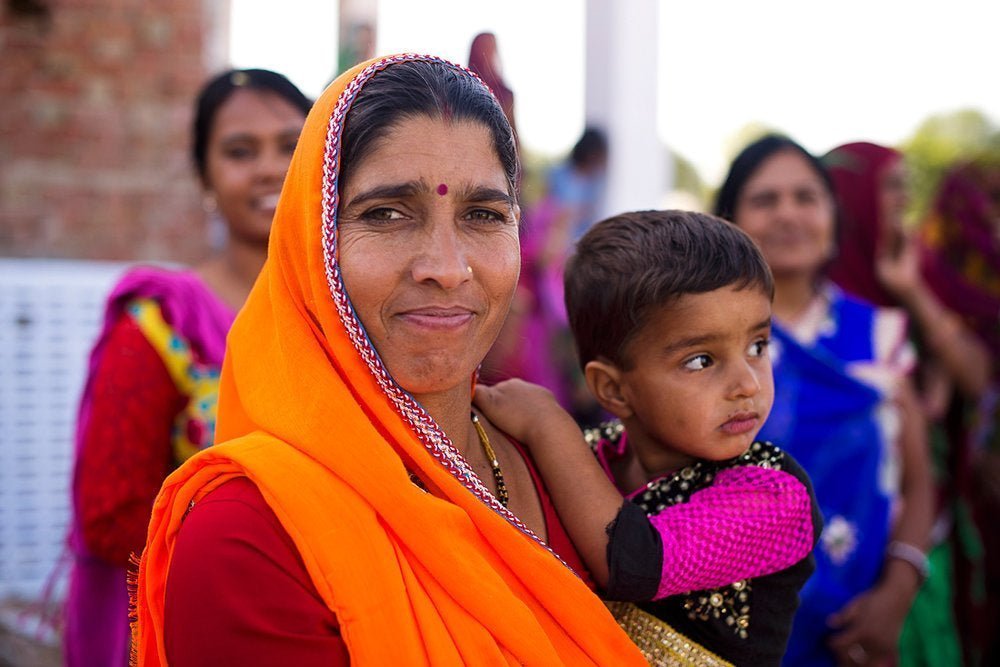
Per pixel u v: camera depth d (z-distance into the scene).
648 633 1.43
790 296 2.79
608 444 1.76
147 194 4.85
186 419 2.21
